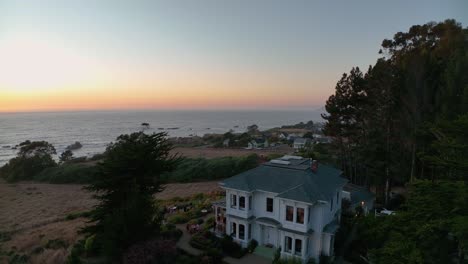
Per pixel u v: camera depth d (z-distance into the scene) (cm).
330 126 4025
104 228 2008
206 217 3009
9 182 6588
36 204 4625
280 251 2142
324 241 2119
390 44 4825
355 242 2197
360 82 3738
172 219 2914
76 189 5712
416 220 1338
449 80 2650
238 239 2348
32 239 2747
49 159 7438
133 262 1703
